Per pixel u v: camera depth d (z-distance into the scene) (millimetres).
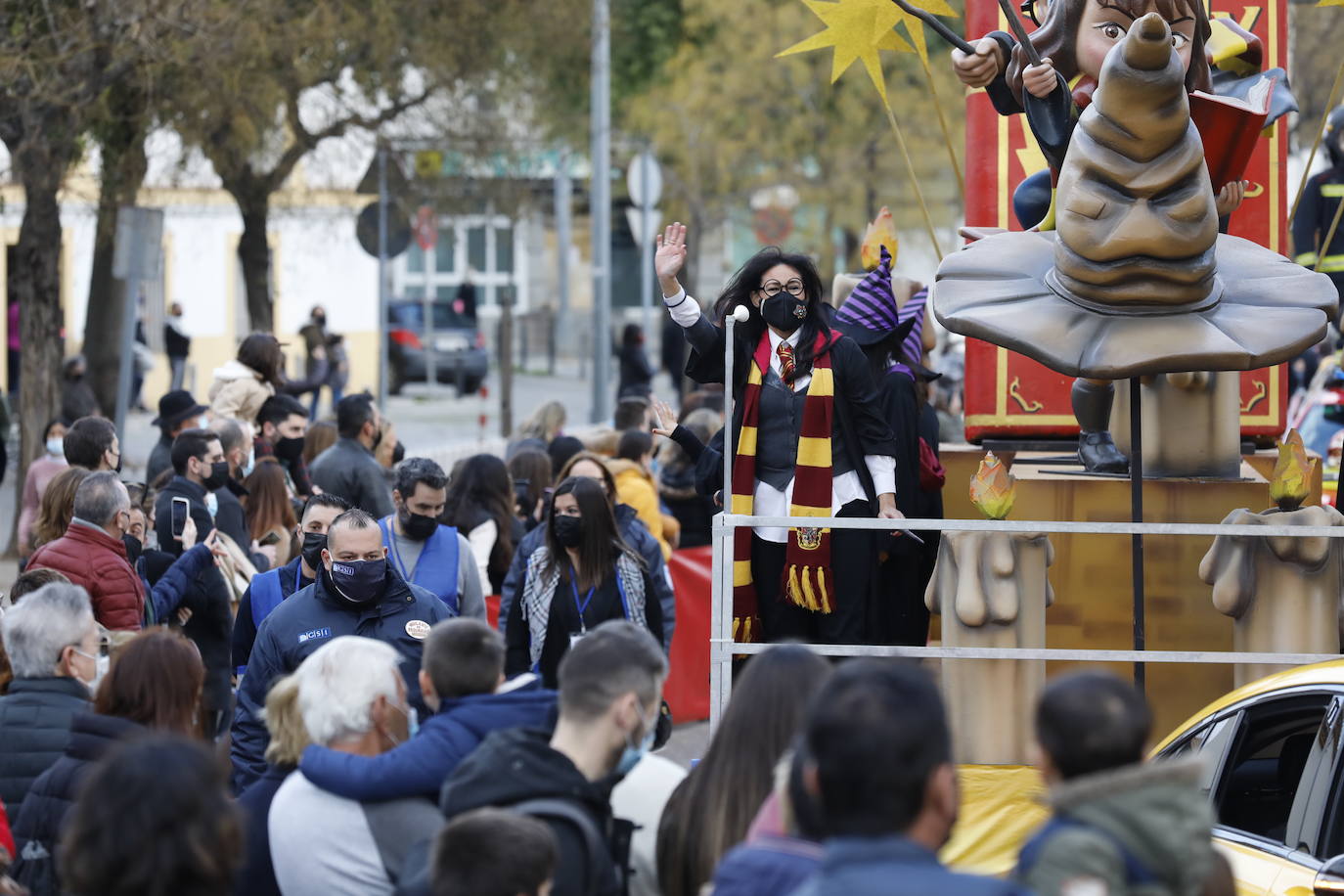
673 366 46750
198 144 31516
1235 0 13758
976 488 10062
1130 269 9523
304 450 18688
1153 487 11250
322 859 7348
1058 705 5531
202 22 24781
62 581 9422
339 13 29828
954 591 10188
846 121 57312
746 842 6062
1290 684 8047
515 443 21297
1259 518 10188
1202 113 10133
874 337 11797
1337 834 7430
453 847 5961
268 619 10625
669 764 7691
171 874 5402
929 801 5164
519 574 12461
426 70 34125
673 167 61562
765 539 11008
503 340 42625
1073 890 5121
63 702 8688
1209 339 9430
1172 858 5207
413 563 12633
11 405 35250
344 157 37500
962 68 10805
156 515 13680
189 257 50375
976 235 11242
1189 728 8602
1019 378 13758
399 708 7711
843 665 5598
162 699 7938
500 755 6645
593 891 6465
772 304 10727
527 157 38438
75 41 23781
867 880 4898
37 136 24578
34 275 26594
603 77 43469
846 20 11953
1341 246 17578
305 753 7516
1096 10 10570
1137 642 9875
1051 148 10266
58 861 7543
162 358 50125
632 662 6785
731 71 57375
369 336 54719
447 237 41281
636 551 12914
